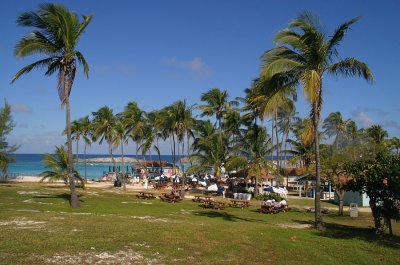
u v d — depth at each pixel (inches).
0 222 573.6
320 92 712.4
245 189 1844.2
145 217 782.5
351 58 687.7
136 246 440.1
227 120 1942.7
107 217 716.7
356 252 493.7
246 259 415.8
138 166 3225.9
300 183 2076.8
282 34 699.4
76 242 439.5
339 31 681.6
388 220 703.1
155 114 2310.5
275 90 731.4
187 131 1927.9
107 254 399.9
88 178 3176.7
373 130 2347.4
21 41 919.7
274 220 904.3
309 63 710.5
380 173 676.1
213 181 2416.3
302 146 2007.9
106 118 2242.9
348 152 989.8
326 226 810.2
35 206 906.1
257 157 1716.3
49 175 1622.8
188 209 1092.5
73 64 984.3
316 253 466.0
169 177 2780.5
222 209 1159.6
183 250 434.9
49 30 940.6
